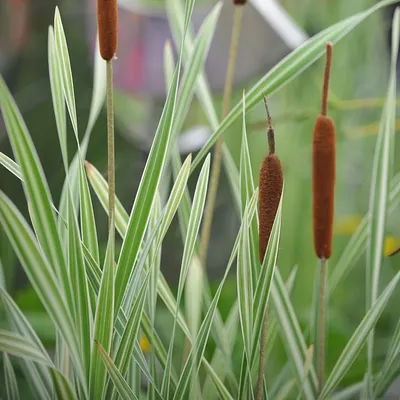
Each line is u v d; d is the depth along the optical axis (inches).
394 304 88.4
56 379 50.2
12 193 102.0
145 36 90.0
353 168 98.0
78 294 51.4
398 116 88.3
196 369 53.5
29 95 108.6
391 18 87.7
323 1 90.4
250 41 86.0
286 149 88.6
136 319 52.3
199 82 62.5
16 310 52.7
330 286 61.1
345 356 55.2
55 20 53.4
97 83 58.3
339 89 90.7
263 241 51.6
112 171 51.6
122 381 51.1
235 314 63.2
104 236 101.7
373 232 57.8
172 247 108.9
